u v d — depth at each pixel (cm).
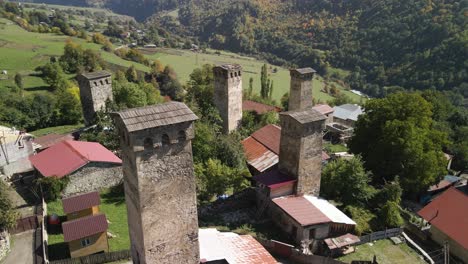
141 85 7544
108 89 5612
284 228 3619
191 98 6781
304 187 3838
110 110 5450
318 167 3862
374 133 4991
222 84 5675
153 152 1989
